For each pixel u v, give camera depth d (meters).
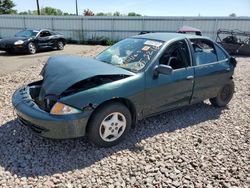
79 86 3.40
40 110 3.25
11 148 3.44
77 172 3.01
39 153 3.35
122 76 3.56
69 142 3.63
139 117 3.84
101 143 3.46
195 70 4.41
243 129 4.38
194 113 5.00
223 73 4.98
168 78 3.99
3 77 7.45
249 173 3.15
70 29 25.64
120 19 24.31
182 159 3.37
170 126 4.34
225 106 5.50
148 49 4.05
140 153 3.46
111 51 4.50
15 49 13.40
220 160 3.40
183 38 4.40
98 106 3.33
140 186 2.83
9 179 2.84
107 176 2.96
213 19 21.48
